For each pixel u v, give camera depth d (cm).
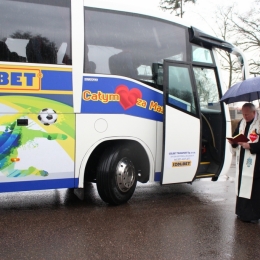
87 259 395
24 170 521
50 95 530
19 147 516
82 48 550
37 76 523
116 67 580
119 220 526
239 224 526
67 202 626
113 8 584
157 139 617
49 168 534
